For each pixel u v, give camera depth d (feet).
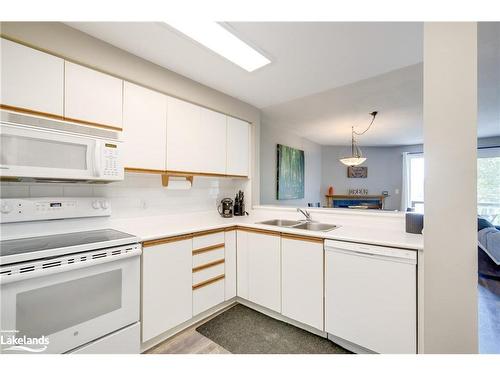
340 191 21.18
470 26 3.59
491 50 6.07
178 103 7.09
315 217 8.05
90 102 5.30
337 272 5.62
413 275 4.65
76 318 4.28
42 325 3.92
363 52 6.02
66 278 4.16
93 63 5.31
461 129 3.61
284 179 14.66
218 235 7.19
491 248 9.90
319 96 9.02
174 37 5.39
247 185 9.94
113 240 4.81
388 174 20.92
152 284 5.55
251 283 7.32
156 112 6.54
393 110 10.93
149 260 5.51
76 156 4.82
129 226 6.82
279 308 6.65
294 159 15.87
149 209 7.35
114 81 5.71
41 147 4.42
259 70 6.92
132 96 6.04
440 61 3.74
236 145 9.14
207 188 9.18
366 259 5.21
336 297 5.63
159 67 6.57
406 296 4.73
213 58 6.25
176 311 6.01
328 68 6.82
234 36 5.36
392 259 4.89
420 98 9.33
